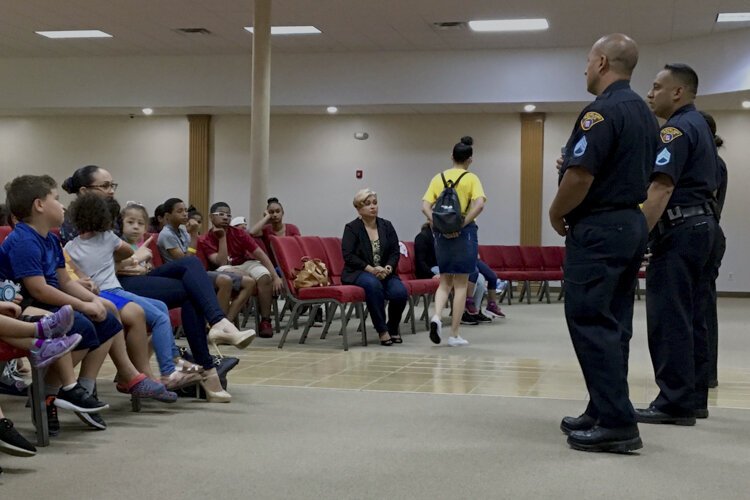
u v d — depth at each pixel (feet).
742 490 7.38
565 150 9.05
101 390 12.45
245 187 44.06
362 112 42.63
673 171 9.96
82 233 11.06
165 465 8.07
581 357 8.89
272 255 24.32
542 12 32.12
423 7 31.83
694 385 10.43
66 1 31.91
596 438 8.76
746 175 40.22
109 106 41.70
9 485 7.33
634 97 8.89
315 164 43.78
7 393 11.02
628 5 30.86
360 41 37.47
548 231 41.81
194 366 11.32
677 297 10.36
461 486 7.40
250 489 7.25
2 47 39.88
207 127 44.11
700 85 35.32
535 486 7.43
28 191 9.43
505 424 10.16
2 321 8.38
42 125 45.85
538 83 38.17
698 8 30.99
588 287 8.78
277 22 34.30
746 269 40.27
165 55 41.09
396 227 43.06
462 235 18.62
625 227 8.70
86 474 7.72
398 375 14.26
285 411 10.91
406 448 8.87
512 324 24.72
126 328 10.74
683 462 8.39
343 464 8.16
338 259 21.61
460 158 18.65
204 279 11.49
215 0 31.40
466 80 38.78
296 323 22.52
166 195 44.88
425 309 23.47
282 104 40.34
